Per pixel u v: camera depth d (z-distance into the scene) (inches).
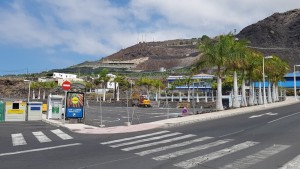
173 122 1032.2
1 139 708.7
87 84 4788.4
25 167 415.5
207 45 1642.5
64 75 6624.0
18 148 579.2
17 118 1261.1
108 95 4603.8
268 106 1959.9
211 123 1055.0
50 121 1177.4
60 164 433.7
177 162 440.8
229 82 3673.7
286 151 513.0
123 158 475.5
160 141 667.4
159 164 428.8
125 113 1863.9
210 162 438.3
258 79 2378.2
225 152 515.5
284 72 2773.1
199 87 4446.4
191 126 983.6
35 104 1309.1
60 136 772.6
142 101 2923.2
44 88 5009.8
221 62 1603.1
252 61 2048.5
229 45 1621.6
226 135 740.0
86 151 544.7
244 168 398.6
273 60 2522.1
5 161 455.8
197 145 598.9
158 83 4564.5
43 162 447.5
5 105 1250.0
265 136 703.7
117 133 842.8
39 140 695.1
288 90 4532.5
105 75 4106.8
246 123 1016.9
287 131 783.7
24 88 5994.1
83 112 1158.3
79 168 407.8
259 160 446.0
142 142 657.6
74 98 1147.9
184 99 4537.4
